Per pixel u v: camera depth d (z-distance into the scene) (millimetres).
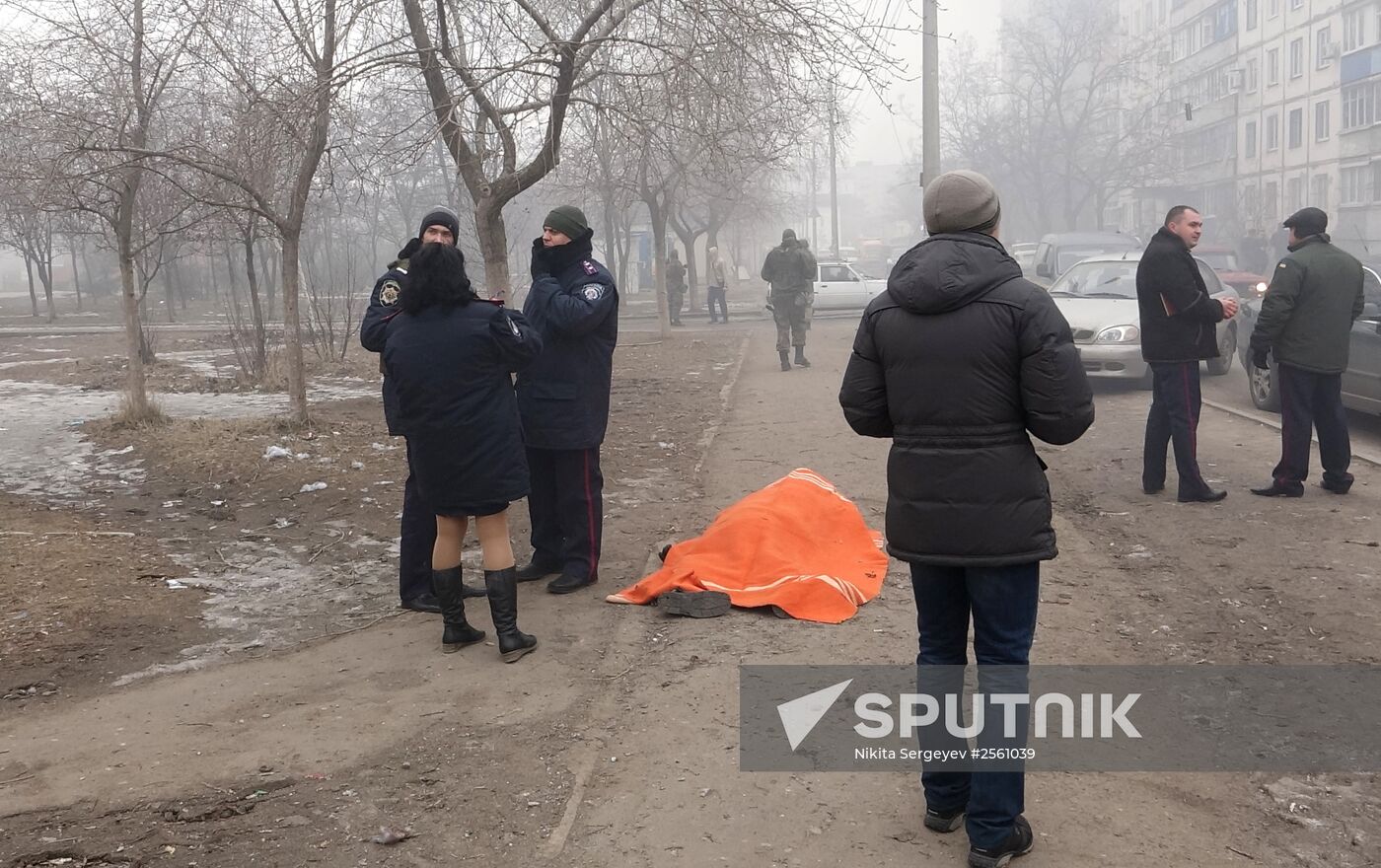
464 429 4887
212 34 8898
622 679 4809
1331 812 3617
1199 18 62562
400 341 4883
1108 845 3418
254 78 8867
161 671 5008
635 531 7230
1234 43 58625
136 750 4188
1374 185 47094
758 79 9102
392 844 3490
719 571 5883
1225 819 3584
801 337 16531
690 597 5551
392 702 4609
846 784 3830
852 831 3531
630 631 5379
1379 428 10602
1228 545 6633
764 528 6016
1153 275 7527
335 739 4266
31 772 4012
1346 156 48969
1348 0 48438
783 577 5707
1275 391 11156
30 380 17000
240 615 5773
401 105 9352
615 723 4359
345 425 10891
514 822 3627
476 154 9422
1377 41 47031
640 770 3965
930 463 3223
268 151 9055
